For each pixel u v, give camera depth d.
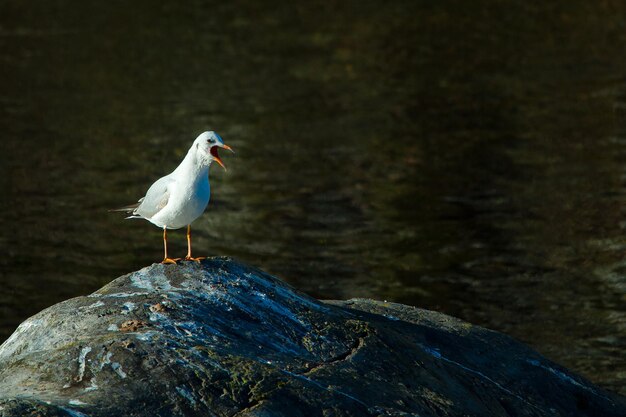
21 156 21.03
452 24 33.03
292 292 8.45
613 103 24.67
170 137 22.53
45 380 6.87
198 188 8.11
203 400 6.68
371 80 27.38
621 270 15.18
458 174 20.02
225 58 29.58
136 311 7.64
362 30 32.56
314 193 19.06
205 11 35.03
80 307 7.85
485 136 22.47
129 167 20.44
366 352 7.91
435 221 17.52
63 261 15.77
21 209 17.98
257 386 6.90
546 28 32.22
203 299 7.89
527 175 19.81
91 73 27.86
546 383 9.22
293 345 7.74
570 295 14.40
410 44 30.91
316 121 23.89
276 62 29.22
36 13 34.22
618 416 9.30
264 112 24.62
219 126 23.48
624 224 17.06
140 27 32.84
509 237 16.70
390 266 15.60
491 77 27.38
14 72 27.70
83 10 34.78
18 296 14.42
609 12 33.88
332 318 8.23
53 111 24.44
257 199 18.78
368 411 7.09
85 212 17.94
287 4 36.06
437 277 15.14
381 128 23.28
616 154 20.92
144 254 16.16
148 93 26.14
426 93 26.12
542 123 23.34
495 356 9.30
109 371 6.84
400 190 19.19
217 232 17.11
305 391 7.02
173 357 7.00
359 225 17.39
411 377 7.89
